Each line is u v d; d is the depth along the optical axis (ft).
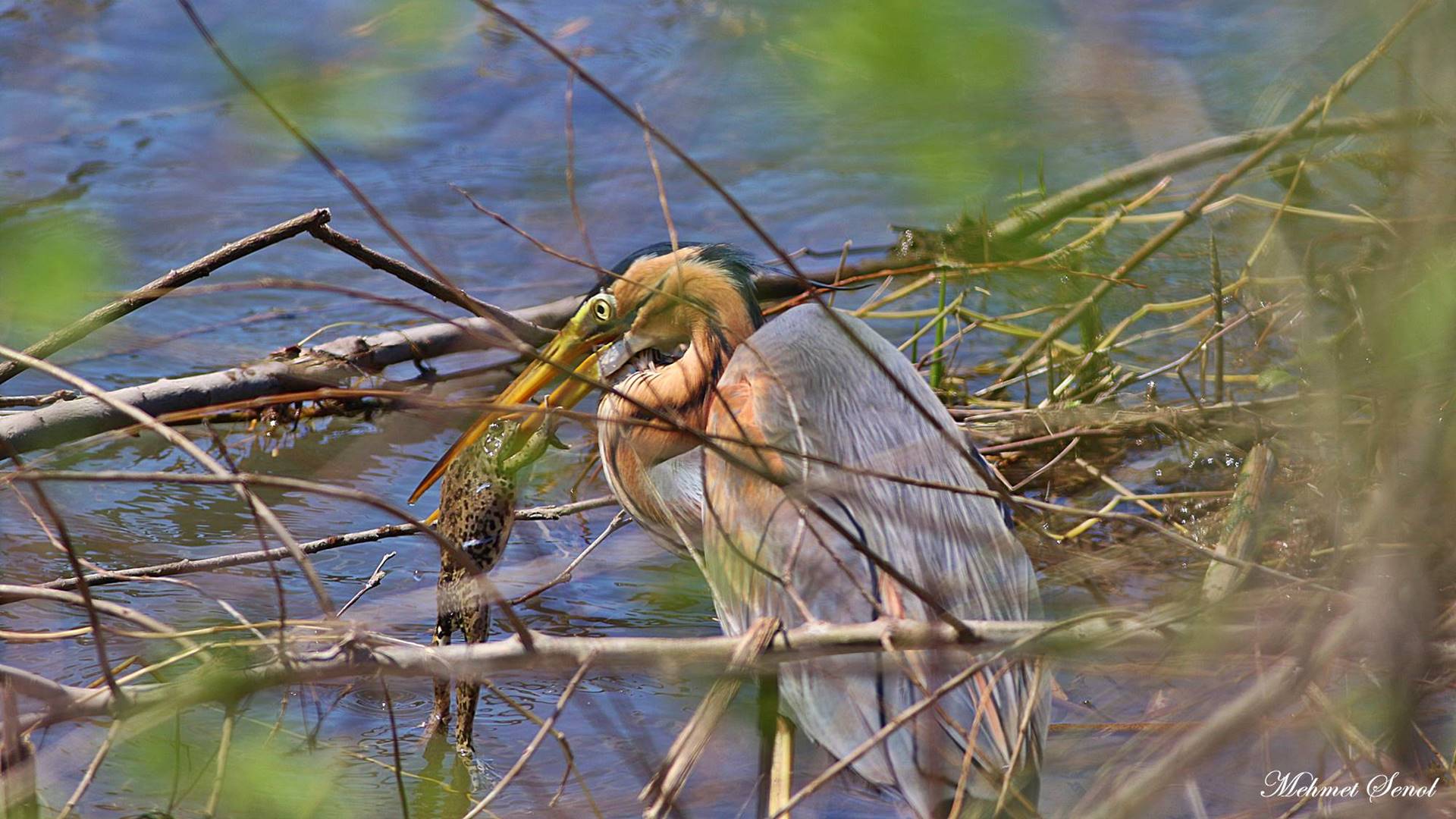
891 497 27.40
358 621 21.30
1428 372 16.53
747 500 27.68
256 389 42.16
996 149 11.62
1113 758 22.95
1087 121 12.05
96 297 14.46
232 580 36.58
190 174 17.58
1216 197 43.52
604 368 37.01
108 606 21.29
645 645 19.75
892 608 25.07
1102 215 46.83
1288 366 41.16
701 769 27.96
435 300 51.98
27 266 13.84
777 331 31.24
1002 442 42.11
